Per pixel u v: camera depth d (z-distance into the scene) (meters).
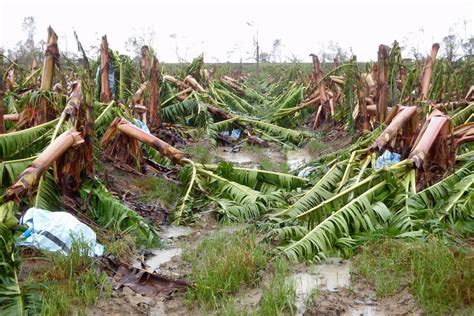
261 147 14.27
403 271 5.29
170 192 8.80
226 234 6.82
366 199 6.54
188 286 5.29
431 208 6.57
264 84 35.81
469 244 5.98
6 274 4.82
